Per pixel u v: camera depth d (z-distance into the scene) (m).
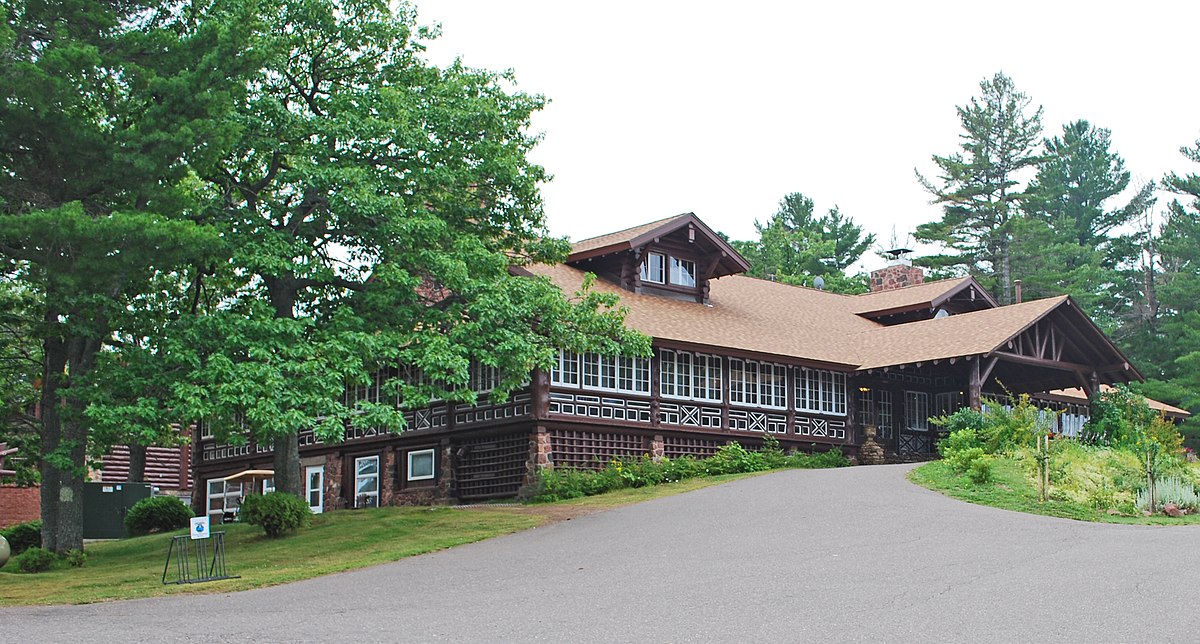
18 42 17.56
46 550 20.16
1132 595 11.46
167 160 18.02
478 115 22.98
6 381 24.39
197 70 18.23
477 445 29.98
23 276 18.86
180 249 17.48
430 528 21.59
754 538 17.19
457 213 24.22
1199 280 58.78
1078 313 36.03
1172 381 53.16
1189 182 62.59
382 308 22.00
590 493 26.95
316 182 21.06
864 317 41.94
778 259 74.88
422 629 10.98
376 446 32.62
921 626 10.31
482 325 22.31
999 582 12.51
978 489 22.17
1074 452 25.95
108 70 18.25
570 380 28.92
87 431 20.94
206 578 16.56
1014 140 71.19
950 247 70.38
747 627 10.50
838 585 12.68
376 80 23.50
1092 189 73.56
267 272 21.36
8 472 32.94
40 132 17.25
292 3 22.59
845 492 22.34
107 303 18.95
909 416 38.22
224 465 37.56
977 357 32.69
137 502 31.16
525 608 12.04
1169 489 21.78
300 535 22.11
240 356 20.41
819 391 35.03
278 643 10.38
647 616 11.23
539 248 25.70
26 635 11.14
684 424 31.03
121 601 14.48
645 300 32.75
